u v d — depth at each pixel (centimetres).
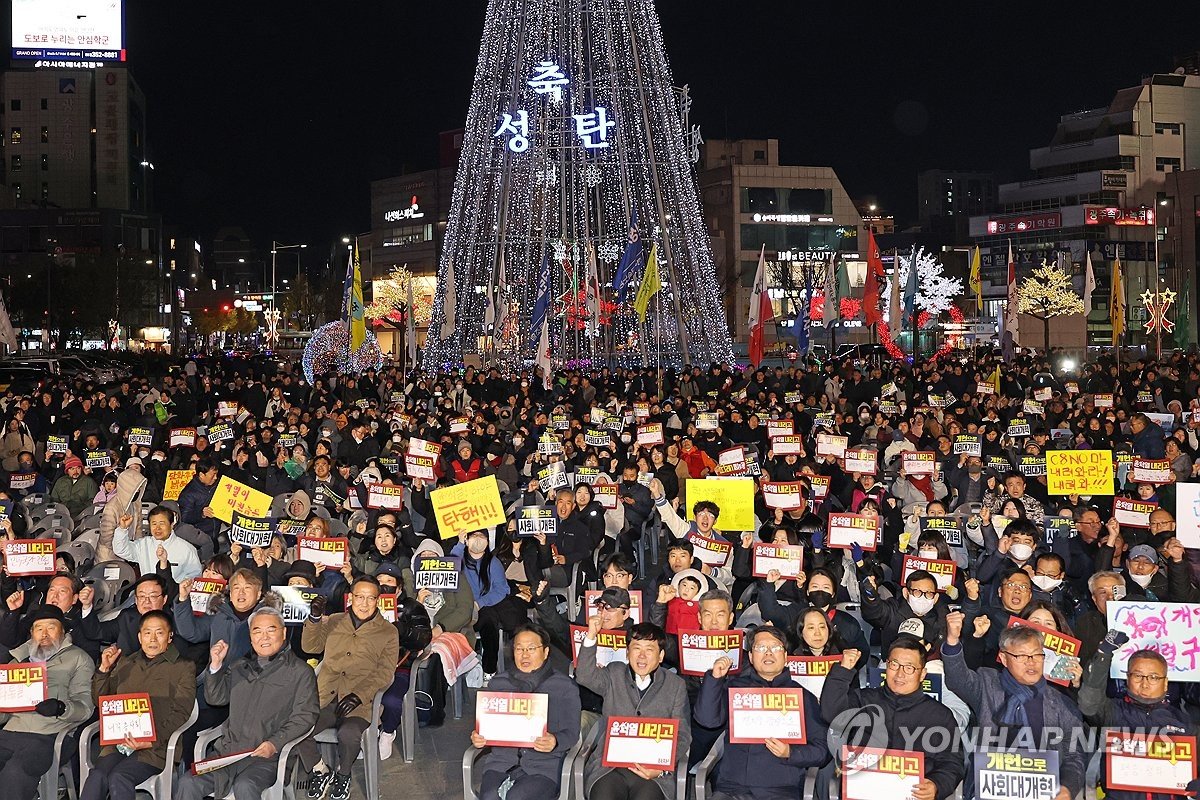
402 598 1102
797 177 11712
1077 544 1323
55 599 1012
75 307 10300
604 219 5806
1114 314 5094
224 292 19712
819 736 822
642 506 1647
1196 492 1170
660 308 5112
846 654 847
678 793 807
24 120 16500
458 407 3167
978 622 873
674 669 1026
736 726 809
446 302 4453
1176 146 13675
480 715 841
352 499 1697
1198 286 12606
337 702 945
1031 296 11338
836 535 1305
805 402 2948
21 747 889
